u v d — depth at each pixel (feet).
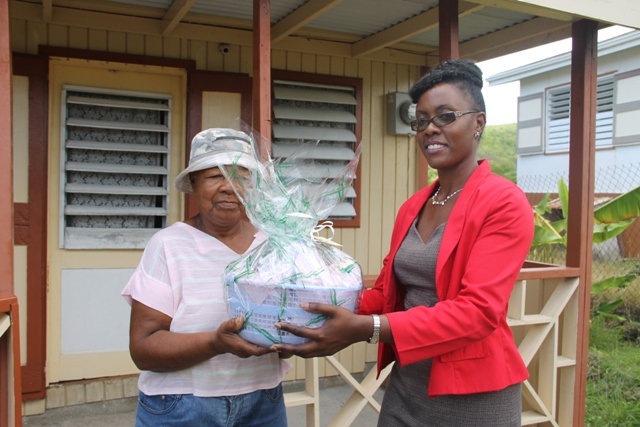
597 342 21.39
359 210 14.55
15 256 11.38
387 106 14.84
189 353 5.06
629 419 14.23
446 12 9.78
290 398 8.80
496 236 5.16
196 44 12.70
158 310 5.32
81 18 11.55
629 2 10.46
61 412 11.89
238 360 5.49
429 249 5.63
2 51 6.18
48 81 11.48
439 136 5.57
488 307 5.00
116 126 12.08
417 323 5.00
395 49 14.69
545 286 11.28
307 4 11.35
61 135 11.74
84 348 12.17
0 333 5.95
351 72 14.42
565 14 9.95
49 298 11.84
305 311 4.71
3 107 6.17
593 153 10.91
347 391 14.11
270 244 5.09
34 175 11.43
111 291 12.32
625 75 33.76
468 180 5.57
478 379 5.34
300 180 5.80
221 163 5.22
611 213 19.20
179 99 12.76
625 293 25.99
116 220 12.49
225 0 11.39
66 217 12.01
